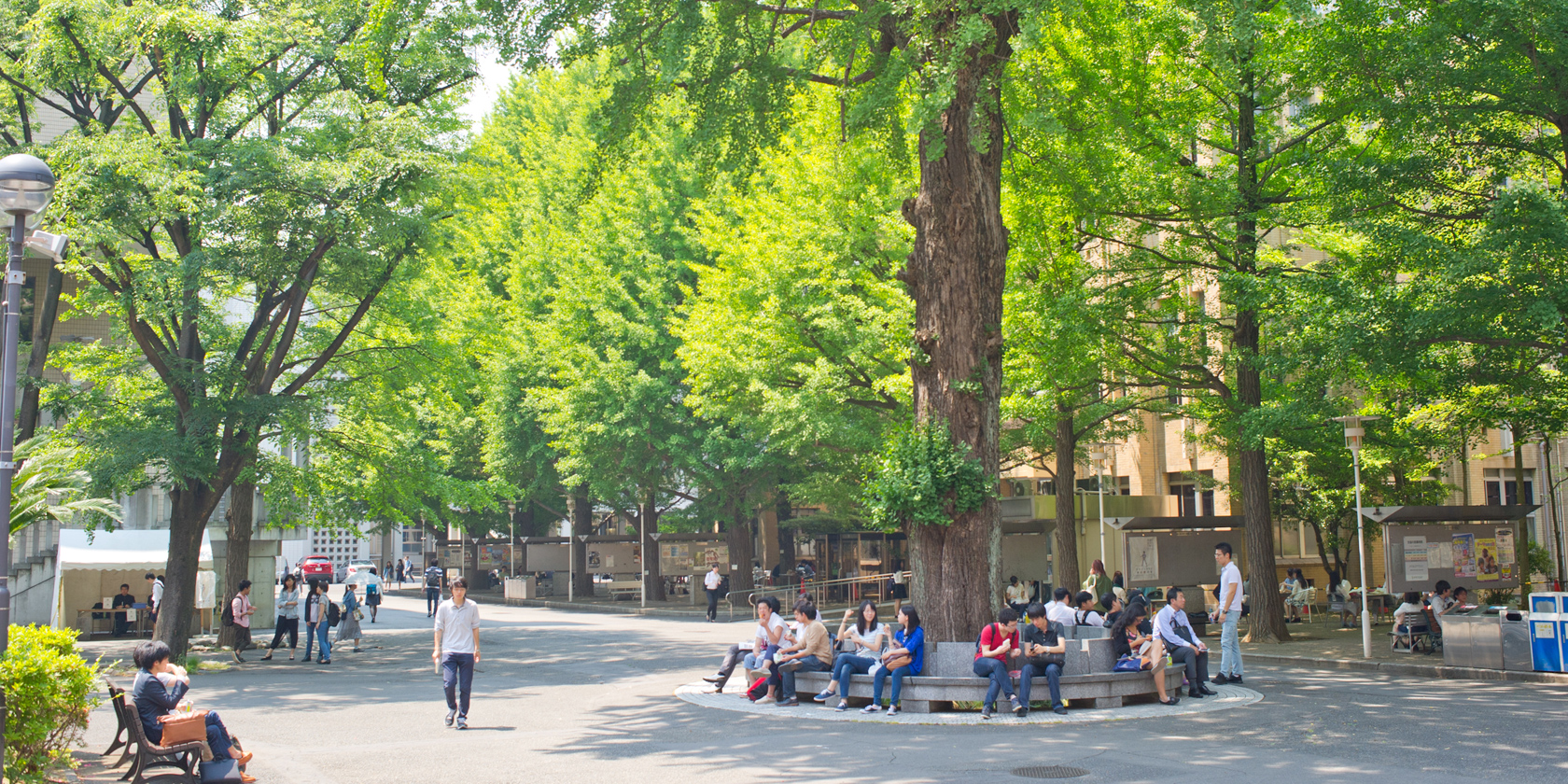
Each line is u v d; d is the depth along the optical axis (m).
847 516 35.97
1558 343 15.66
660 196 36.91
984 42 13.83
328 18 21.81
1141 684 13.90
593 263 36.31
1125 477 41.66
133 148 18.61
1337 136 20.78
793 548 49.81
